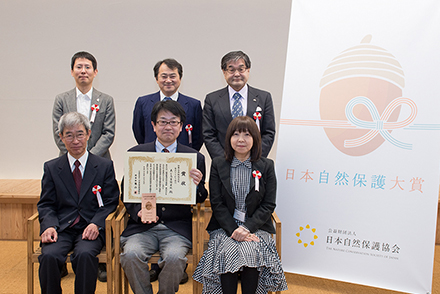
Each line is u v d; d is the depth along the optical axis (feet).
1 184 10.23
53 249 5.27
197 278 5.41
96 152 7.32
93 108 7.55
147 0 10.38
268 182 5.93
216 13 10.45
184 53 10.66
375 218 6.33
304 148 6.68
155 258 5.51
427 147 6.11
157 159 5.48
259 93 7.20
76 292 5.29
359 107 6.39
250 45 10.59
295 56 6.77
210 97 7.24
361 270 6.42
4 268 7.48
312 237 6.68
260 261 5.18
